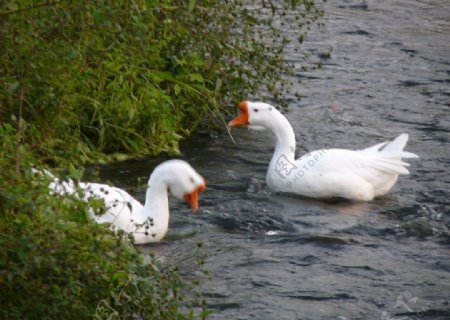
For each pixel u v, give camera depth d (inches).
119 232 372.5
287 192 580.7
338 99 763.4
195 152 638.5
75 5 476.4
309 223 534.0
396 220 545.0
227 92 684.1
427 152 657.0
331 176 573.6
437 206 568.1
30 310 352.2
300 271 472.1
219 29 674.2
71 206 368.5
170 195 558.6
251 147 655.8
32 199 357.4
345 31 938.7
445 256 498.3
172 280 391.2
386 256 494.6
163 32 610.5
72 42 506.9
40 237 349.4
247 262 477.7
